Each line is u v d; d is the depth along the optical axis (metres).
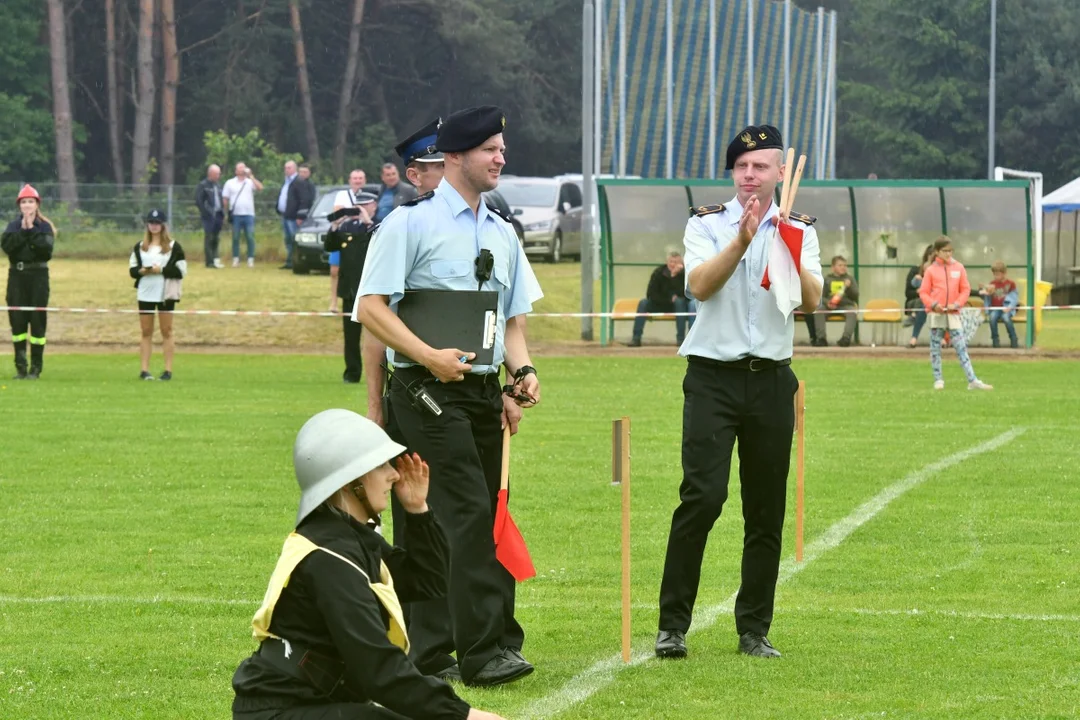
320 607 7.95
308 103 106.12
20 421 28.72
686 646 13.08
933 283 35.53
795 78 93.56
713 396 12.62
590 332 49.28
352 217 35.00
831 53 97.81
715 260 12.25
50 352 44.91
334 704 8.03
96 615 14.36
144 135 100.31
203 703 11.65
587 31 49.00
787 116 91.75
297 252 58.09
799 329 48.69
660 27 80.38
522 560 12.05
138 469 23.11
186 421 28.84
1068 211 65.62
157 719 11.26
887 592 15.32
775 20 89.56
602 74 77.75
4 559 16.81
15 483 21.81
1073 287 66.75
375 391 13.20
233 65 106.12
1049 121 116.81
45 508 19.89
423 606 12.34
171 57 101.38
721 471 12.61
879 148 119.94
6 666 12.62
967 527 18.62
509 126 113.38
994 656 12.88
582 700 11.59
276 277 57.09
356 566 8.05
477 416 12.37
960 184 47.34
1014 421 29.44
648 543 17.88
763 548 12.95
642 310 47.84
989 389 35.56
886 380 37.94
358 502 8.40
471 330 12.29
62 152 99.62
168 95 101.38
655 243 48.66
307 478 8.23
